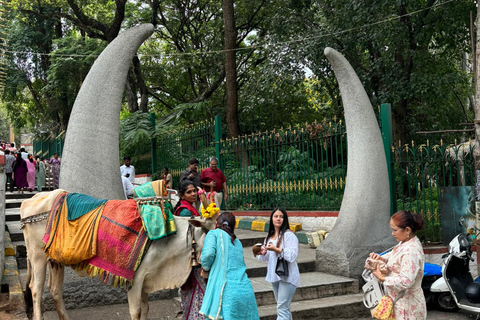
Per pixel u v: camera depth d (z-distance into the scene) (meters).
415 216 4.00
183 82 24.08
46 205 5.17
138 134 13.79
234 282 4.32
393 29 13.73
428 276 6.73
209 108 19.44
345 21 14.49
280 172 10.05
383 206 7.54
